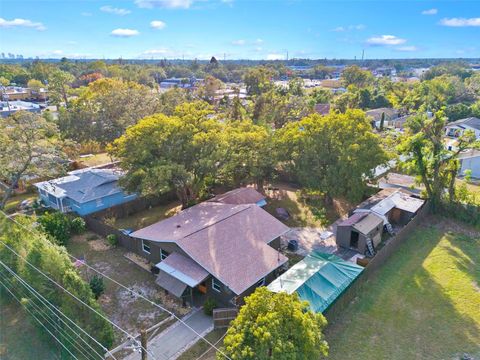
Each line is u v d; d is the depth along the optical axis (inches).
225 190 1566.2
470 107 3093.0
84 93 2181.3
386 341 722.2
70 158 1815.9
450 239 1152.8
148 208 1427.2
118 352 702.5
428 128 1295.5
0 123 1348.4
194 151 1249.4
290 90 3459.6
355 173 1203.9
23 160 1280.8
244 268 856.3
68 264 722.8
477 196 1477.6
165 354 699.4
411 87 3924.7
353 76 5221.5
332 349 698.8
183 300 845.2
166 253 954.1
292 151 1359.5
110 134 2015.3
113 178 1464.1
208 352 704.4
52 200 1398.9
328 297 756.6
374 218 1149.7
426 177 1349.7
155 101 2207.2
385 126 2898.6
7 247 814.5
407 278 938.1
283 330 523.5
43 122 1325.0
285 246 1123.3
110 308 836.0
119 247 1109.1
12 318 786.2
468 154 1836.9
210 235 933.2
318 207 1403.8
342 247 1117.1
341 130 1267.2
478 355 687.1
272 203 1460.4
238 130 1499.8
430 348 705.6
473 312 810.2
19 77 5324.8
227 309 775.7
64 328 629.3
